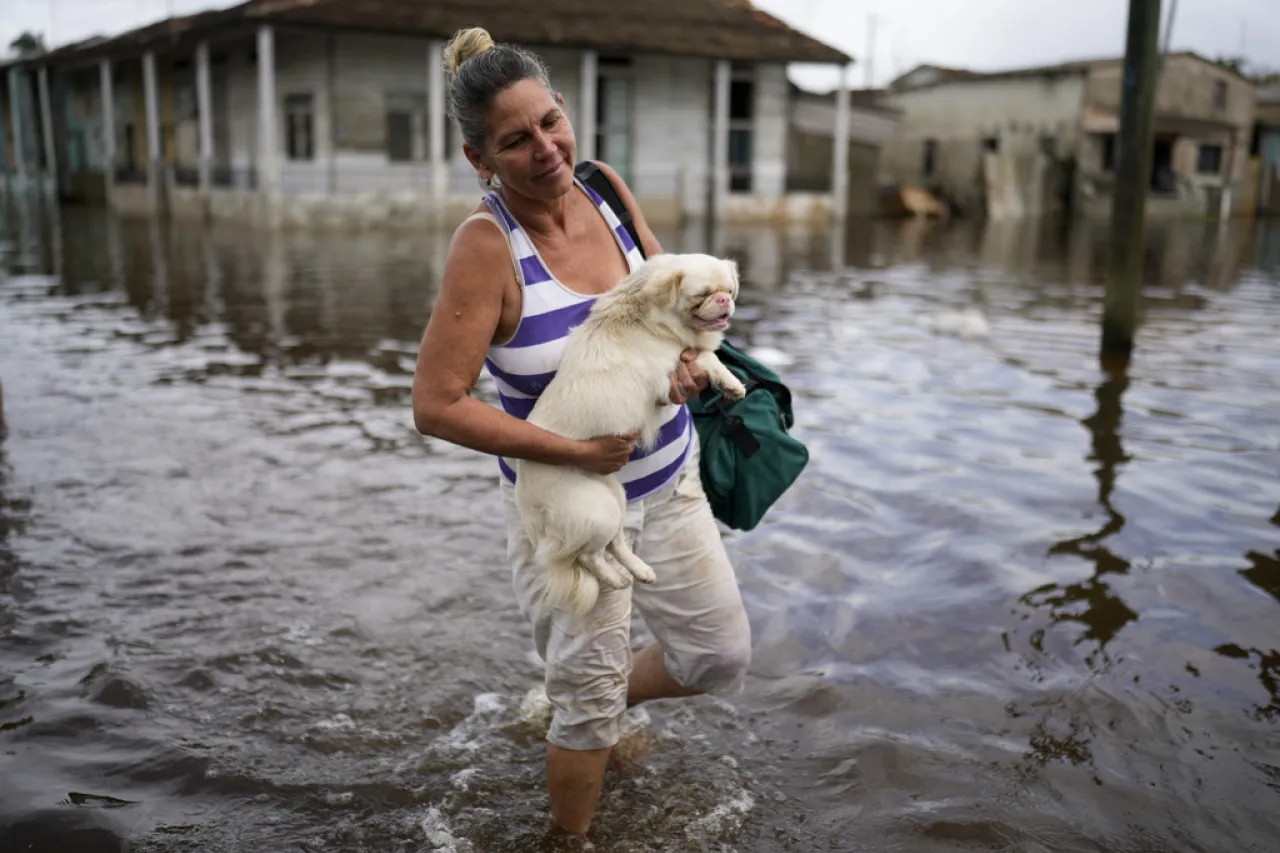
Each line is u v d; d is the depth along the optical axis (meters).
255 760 3.19
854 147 33.47
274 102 25.64
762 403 3.05
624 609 2.76
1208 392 7.57
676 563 2.89
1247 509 5.14
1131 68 8.38
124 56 30.14
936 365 8.60
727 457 2.99
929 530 4.93
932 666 3.71
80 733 3.31
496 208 2.62
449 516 5.19
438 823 2.92
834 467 5.86
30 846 2.78
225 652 3.82
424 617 4.12
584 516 2.57
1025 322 10.94
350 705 3.51
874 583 4.38
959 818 2.89
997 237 25.16
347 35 24.34
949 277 15.66
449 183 25.53
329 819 2.93
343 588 4.37
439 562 4.64
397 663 3.78
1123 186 8.56
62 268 16.02
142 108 32.06
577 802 2.84
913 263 18.03
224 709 3.46
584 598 2.61
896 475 5.71
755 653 3.83
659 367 2.61
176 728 3.36
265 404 7.41
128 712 3.43
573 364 2.61
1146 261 18.45
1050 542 4.75
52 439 6.43
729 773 3.13
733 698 3.54
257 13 22.53
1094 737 3.27
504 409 2.85
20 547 4.74
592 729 2.78
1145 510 5.14
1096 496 5.34
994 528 4.93
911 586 4.35
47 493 5.45
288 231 23.42
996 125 36.69
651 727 3.39
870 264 17.80
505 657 3.84
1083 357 8.91
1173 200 35.75
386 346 9.65
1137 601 4.16
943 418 6.88
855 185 33.94
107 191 32.03
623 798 3.02
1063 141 34.69
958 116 37.94
